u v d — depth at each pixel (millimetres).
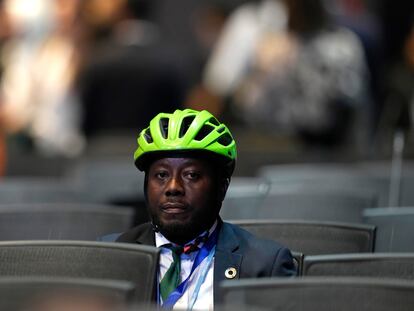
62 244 8594
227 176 8711
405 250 11125
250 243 8656
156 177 8547
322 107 21344
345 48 21234
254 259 8523
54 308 6777
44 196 13898
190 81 23766
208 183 8531
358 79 21359
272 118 21734
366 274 8391
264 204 12828
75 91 22328
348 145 21562
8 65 22891
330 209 12727
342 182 15336
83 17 22438
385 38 26516
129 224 11484
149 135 8641
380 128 21953
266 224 10297
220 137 8562
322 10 21234
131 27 21969
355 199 12688
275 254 8586
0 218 11484
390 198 15148
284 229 10258
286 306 7320
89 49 22234
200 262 8547
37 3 22844
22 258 8617
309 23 21219
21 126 22688
